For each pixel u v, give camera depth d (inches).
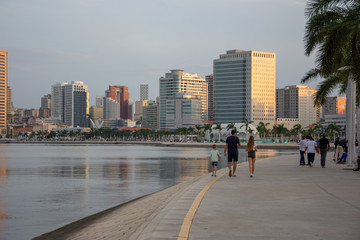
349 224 482.9
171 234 432.1
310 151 1457.9
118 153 5442.9
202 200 665.0
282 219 511.8
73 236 684.7
